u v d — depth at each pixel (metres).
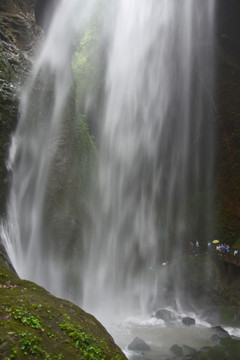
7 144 11.96
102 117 23.28
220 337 12.07
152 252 22.17
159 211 23.48
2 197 11.52
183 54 22.61
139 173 23.72
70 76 18.64
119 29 24.97
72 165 16.56
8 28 14.63
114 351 5.37
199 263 18.41
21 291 6.28
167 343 11.73
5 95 12.19
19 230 12.70
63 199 15.09
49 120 15.34
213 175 22.59
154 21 23.61
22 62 14.18
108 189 21.67
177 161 24.11
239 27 19.53
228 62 20.72
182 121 23.89
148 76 24.23
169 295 17.61
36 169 14.13
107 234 19.84
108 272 18.59
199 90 22.62
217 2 19.94
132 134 24.02
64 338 4.85
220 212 21.73
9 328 4.37
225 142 21.83
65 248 14.68
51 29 18.81
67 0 20.05
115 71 24.47
